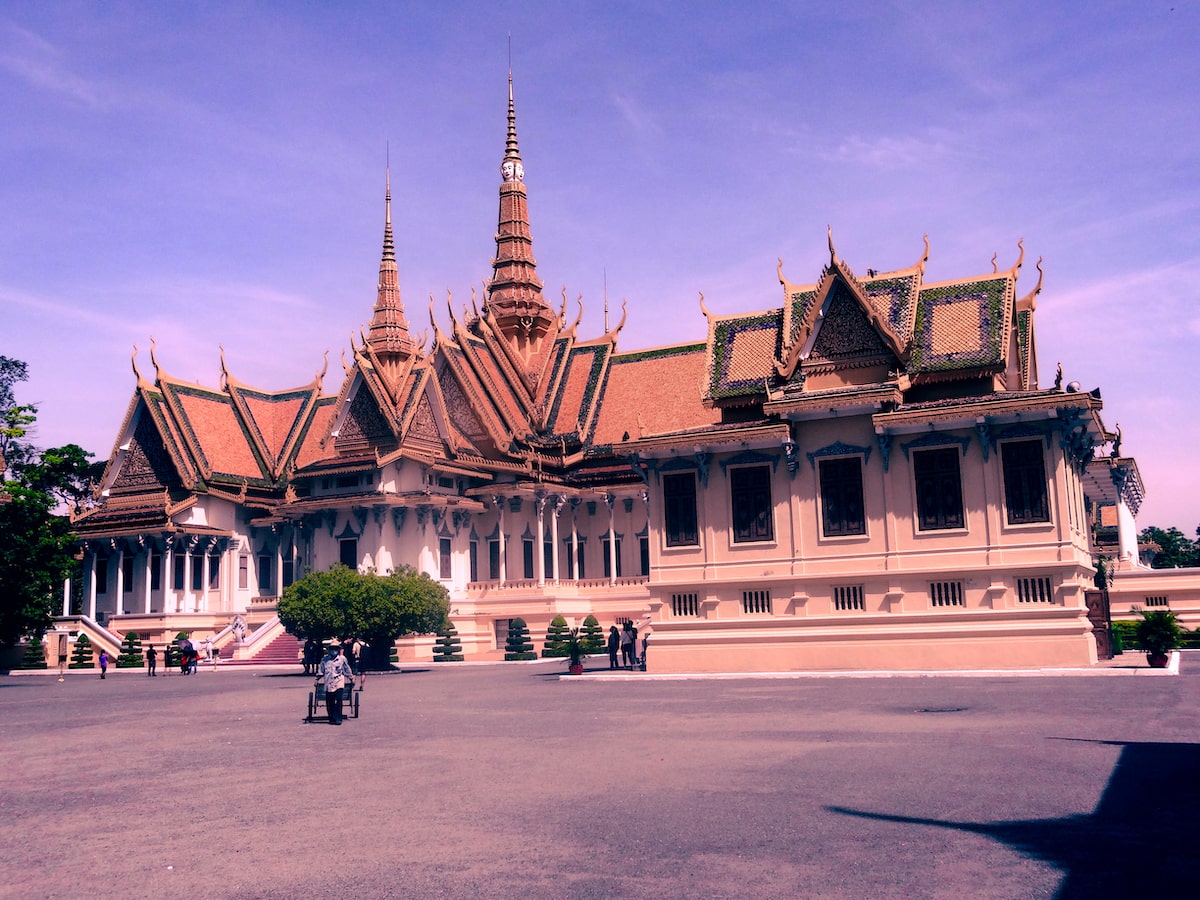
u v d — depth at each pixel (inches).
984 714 950.4
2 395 3243.1
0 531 2443.4
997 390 1739.7
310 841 510.9
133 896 422.9
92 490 3693.4
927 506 1616.6
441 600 2357.3
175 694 1670.8
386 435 2906.0
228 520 3267.7
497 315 3496.6
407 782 674.8
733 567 1722.4
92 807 626.5
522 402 3262.8
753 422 1787.6
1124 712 939.3
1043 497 1550.2
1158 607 2207.2
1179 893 384.8
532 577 3063.5
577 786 636.7
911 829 496.1
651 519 1791.3
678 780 645.3
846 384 1772.9
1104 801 550.3
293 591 2222.0
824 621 1648.6
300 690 1685.5
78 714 1317.7
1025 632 1529.3
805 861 442.9
